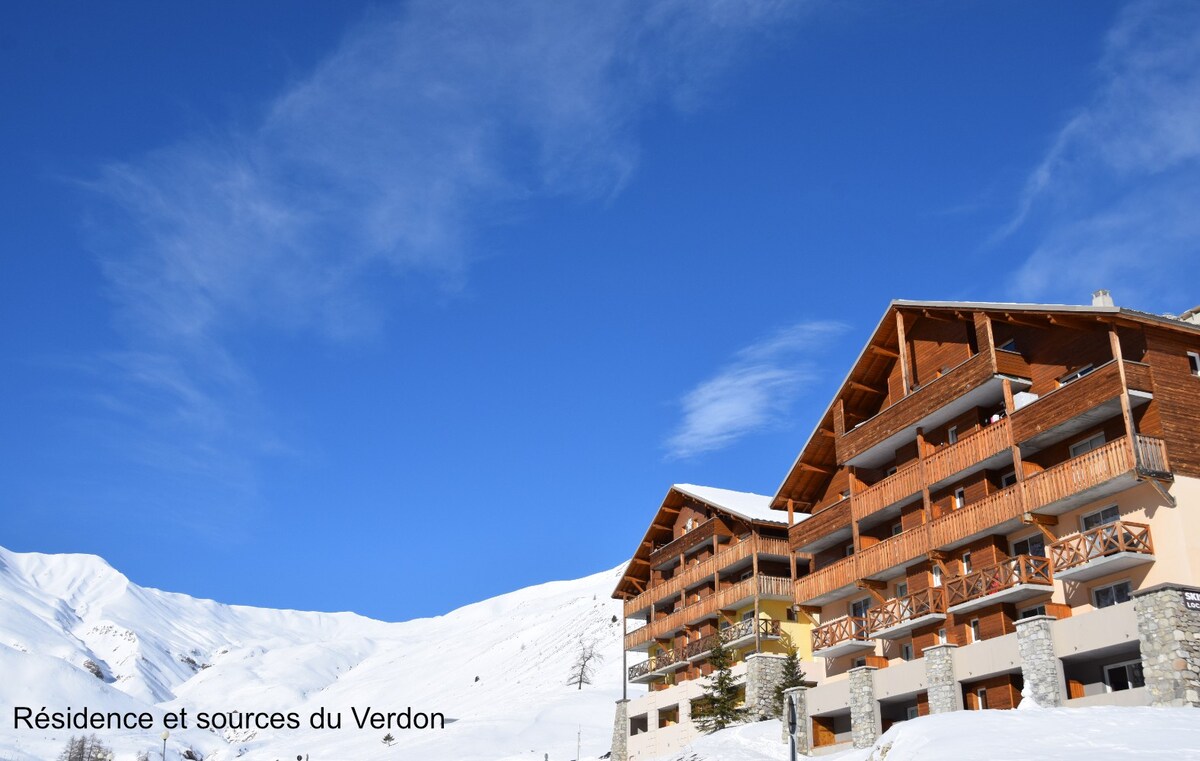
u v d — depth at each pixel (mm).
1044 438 34469
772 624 50719
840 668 44656
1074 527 33719
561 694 136875
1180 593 27812
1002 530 36156
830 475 47750
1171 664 27203
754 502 57438
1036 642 31641
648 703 60094
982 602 35312
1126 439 30719
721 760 39688
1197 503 30641
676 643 60062
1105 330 33500
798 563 52844
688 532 58438
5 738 199750
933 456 38938
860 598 44125
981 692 34625
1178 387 31922
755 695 47625
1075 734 22734
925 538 38719
